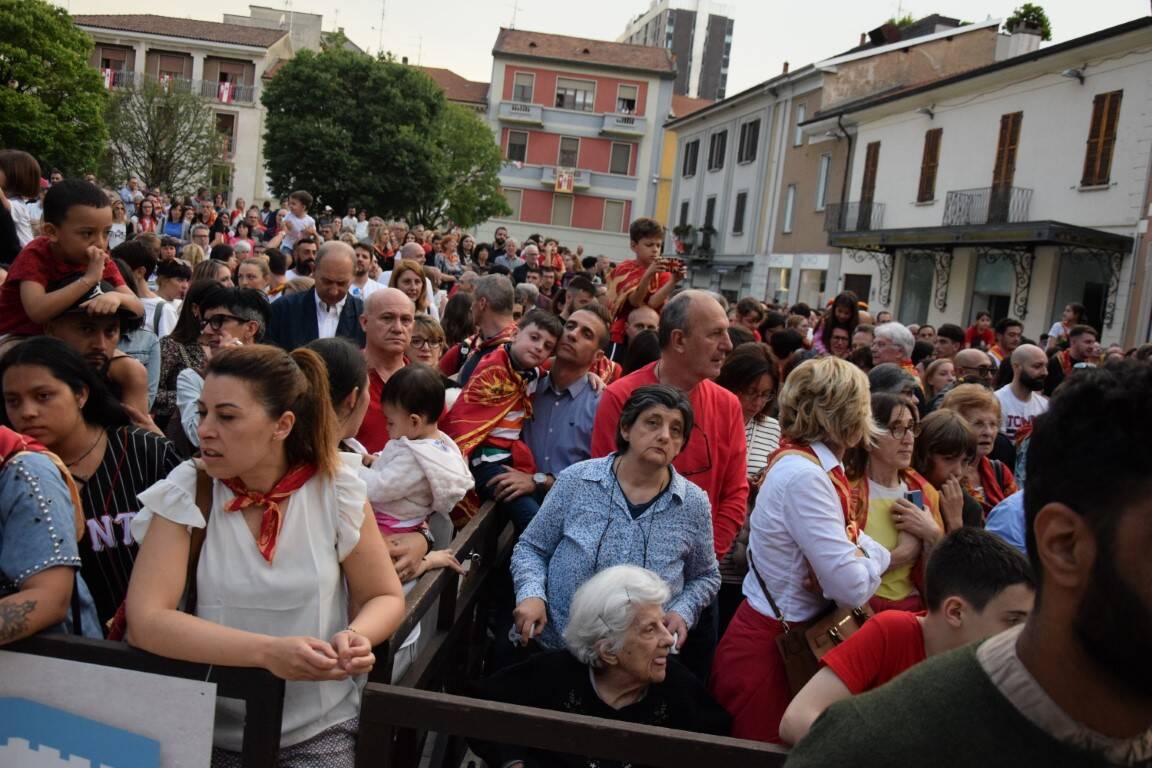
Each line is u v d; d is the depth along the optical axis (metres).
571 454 4.27
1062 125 19.36
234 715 2.37
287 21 58.09
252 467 2.23
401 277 7.29
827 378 3.07
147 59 46.91
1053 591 1.10
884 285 25.59
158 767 2.19
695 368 3.80
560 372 4.32
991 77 21.36
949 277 22.81
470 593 3.48
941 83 22.84
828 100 30.27
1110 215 18.03
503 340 5.38
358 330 5.91
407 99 38.50
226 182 44.50
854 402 3.04
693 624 3.20
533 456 4.26
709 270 38.84
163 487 2.27
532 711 2.21
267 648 2.09
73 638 2.20
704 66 118.38
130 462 2.77
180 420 4.20
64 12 35.88
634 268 6.61
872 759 1.17
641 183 51.22
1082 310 13.43
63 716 2.21
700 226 40.16
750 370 4.66
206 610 2.30
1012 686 1.14
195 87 46.69
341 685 2.48
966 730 1.14
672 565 3.19
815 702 2.25
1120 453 1.02
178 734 2.18
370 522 2.45
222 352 2.25
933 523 3.39
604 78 50.97
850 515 3.10
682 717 2.90
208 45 46.59
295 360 2.36
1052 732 1.11
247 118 46.97
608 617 2.74
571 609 2.85
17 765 2.24
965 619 2.34
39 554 2.22
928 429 3.92
